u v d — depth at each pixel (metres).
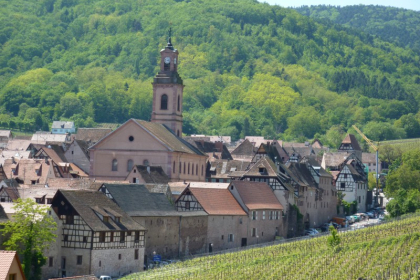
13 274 158.25
